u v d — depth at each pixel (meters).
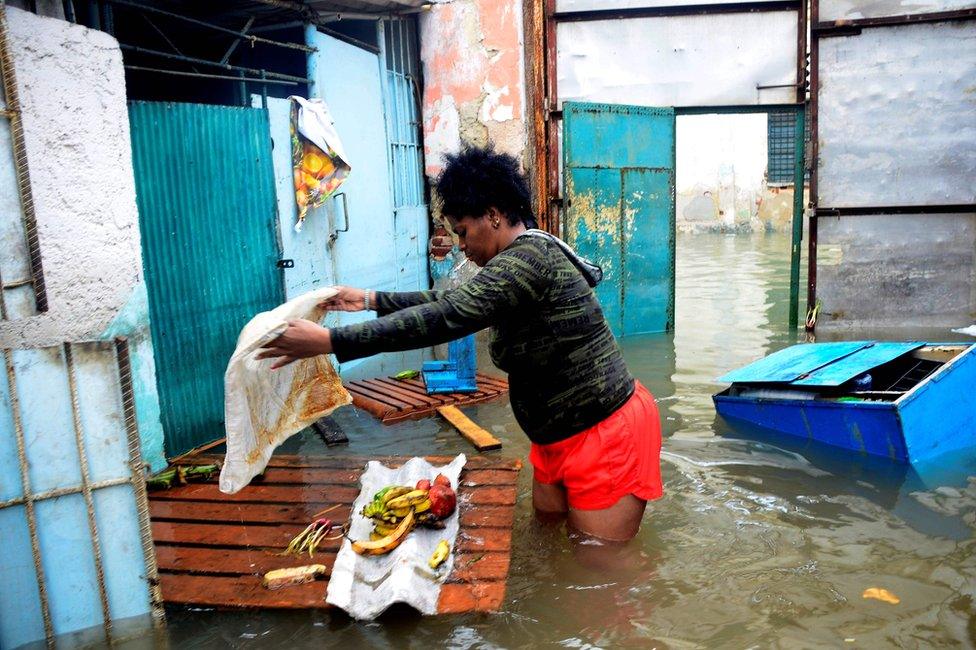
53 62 3.71
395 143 8.26
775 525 3.46
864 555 3.16
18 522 2.65
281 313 2.79
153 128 4.60
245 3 6.20
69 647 2.75
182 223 4.82
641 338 7.82
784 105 8.16
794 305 8.09
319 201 6.06
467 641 2.65
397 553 3.10
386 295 3.17
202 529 3.58
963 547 3.20
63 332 3.81
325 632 2.76
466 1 8.40
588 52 8.33
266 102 5.63
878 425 4.22
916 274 7.89
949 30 7.43
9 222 3.46
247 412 2.81
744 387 5.13
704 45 8.20
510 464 4.18
